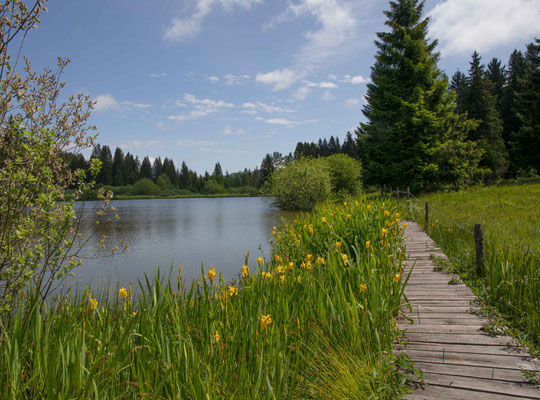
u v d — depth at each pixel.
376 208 8.26
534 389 2.74
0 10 3.57
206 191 114.50
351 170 35.84
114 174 107.81
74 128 4.33
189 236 17.06
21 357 2.54
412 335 3.81
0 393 2.20
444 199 18.16
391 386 2.71
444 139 22.41
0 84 3.64
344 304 3.37
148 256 12.23
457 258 6.73
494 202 14.81
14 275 3.81
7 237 3.73
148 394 2.23
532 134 29.38
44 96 4.14
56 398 2.12
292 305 3.65
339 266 4.38
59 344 2.38
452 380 2.92
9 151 3.85
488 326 3.87
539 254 5.45
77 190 4.48
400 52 23.45
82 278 9.23
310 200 29.25
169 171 125.94
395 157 22.95
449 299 4.85
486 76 53.25
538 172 29.41
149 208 43.81
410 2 23.05
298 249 6.20
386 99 23.23
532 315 3.99
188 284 8.62
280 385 2.34
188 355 2.48
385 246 5.50
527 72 30.11
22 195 3.92
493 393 2.72
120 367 2.54
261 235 16.86
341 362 2.93
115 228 20.48
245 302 3.44
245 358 2.65
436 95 21.73
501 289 4.68
